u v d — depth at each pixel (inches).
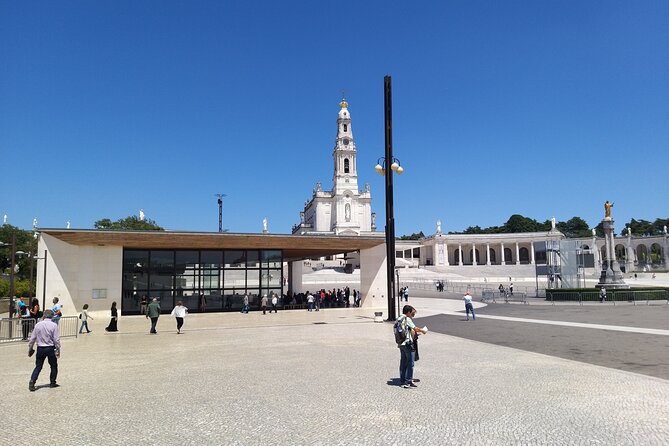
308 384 418.0
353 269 3400.6
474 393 379.2
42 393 402.3
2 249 2069.4
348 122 4554.6
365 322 1043.9
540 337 732.0
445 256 4227.4
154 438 281.9
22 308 888.3
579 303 1453.0
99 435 288.5
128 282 1331.2
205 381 438.3
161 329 954.7
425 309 1400.1
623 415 315.3
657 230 5689.0
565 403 346.3
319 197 4596.5
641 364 497.0
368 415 322.0
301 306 1531.7
